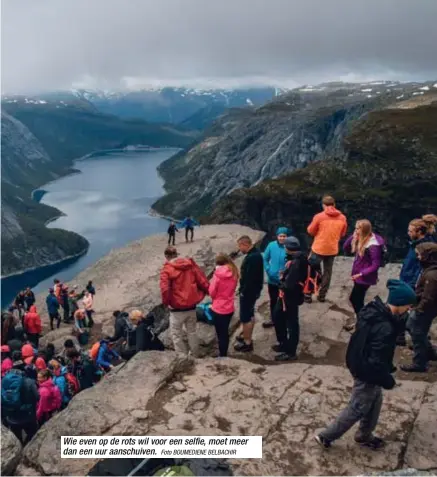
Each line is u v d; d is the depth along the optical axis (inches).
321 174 6678.2
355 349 267.9
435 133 6555.1
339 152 7273.6
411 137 6550.2
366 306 273.0
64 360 620.1
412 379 387.9
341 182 6392.7
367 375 265.1
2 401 402.0
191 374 386.9
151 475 269.4
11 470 293.6
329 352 445.4
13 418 403.5
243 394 350.6
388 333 262.1
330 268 531.2
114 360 578.9
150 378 372.2
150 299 989.2
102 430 313.1
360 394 276.2
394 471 266.8
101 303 1000.9
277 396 346.9
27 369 512.1
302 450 291.7
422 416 317.7
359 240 445.4
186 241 1315.2
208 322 511.8
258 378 373.1
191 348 476.1
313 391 351.3
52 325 967.6
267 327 497.4
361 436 290.5
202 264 1079.6
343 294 566.9
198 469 271.1
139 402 343.6
